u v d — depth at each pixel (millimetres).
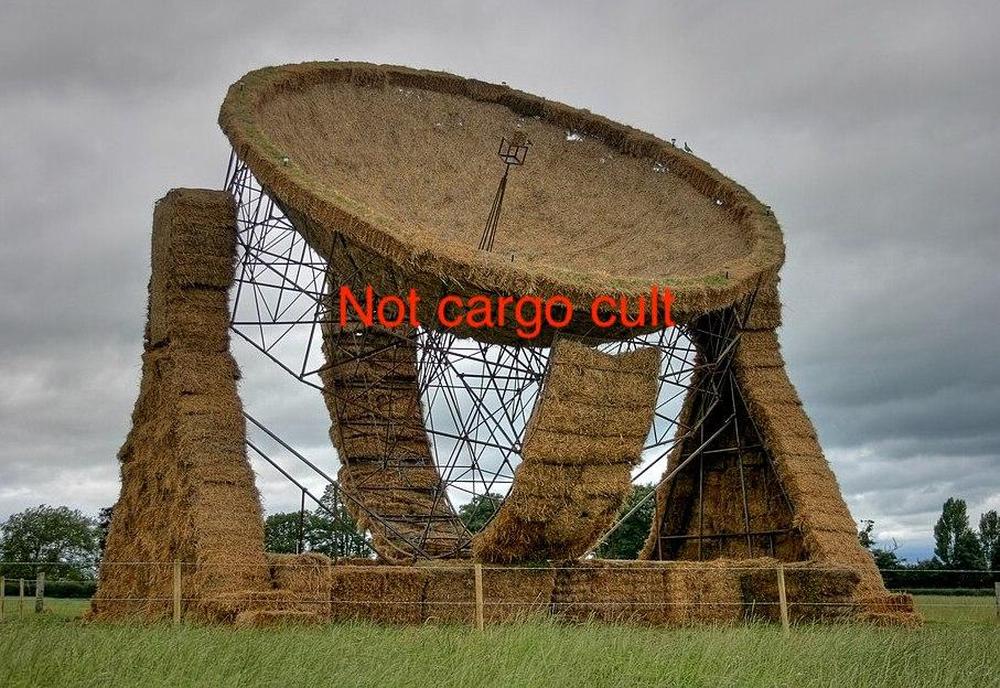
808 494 30125
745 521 31984
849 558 29359
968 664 16078
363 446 33812
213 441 25422
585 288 23250
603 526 24562
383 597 23719
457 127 33312
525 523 23938
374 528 32031
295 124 28438
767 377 31578
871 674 15297
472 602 23922
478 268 22516
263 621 21344
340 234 23172
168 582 25016
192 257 27016
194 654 14086
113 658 13688
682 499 34031
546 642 16062
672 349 26406
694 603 26281
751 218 30156
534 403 24953
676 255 30031
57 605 34750
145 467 26953
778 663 15484
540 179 32844
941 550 79000
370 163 29750
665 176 33219
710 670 14992
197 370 26234
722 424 33000
